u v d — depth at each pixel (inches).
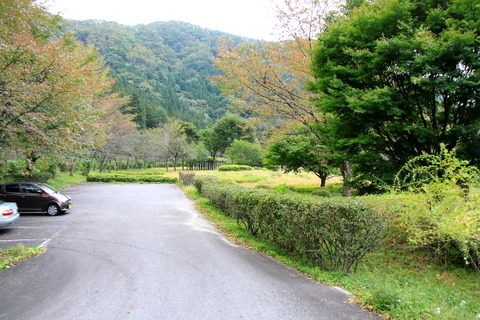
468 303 169.2
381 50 325.1
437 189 186.9
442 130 338.3
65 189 944.9
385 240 258.1
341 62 397.7
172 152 1991.9
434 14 328.5
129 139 1678.2
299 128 605.9
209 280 204.1
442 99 342.0
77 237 336.5
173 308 160.7
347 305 162.6
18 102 360.5
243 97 634.8
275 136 626.8
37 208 484.1
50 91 398.9
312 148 568.4
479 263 188.4
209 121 3607.3
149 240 324.5
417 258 245.4
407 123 344.5
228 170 1875.0
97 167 1919.3
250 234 348.5
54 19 673.0
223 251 282.5
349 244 201.9
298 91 609.9
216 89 4517.7
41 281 201.9
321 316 149.5
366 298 166.2
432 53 295.0
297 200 239.6
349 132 405.7
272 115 641.0
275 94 617.6
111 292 183.0
